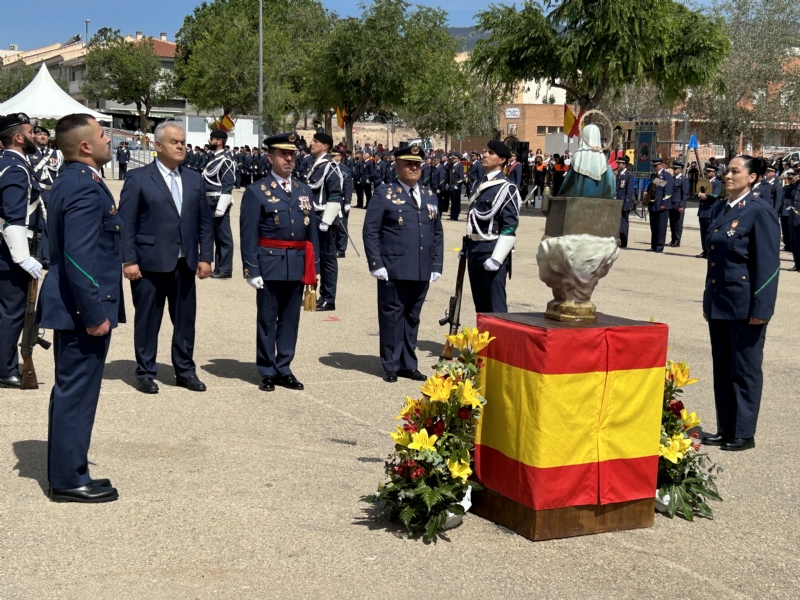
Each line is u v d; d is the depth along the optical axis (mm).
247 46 48938
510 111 61875
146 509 4723
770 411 7172
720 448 6215
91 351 4758
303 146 23906
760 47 35344
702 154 40875
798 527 4816
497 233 7785
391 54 38844
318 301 11062
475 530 4594
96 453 5582
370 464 5570
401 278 7535
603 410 4492
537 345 4324
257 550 4258
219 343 8961
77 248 4559
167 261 6926
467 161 27188
